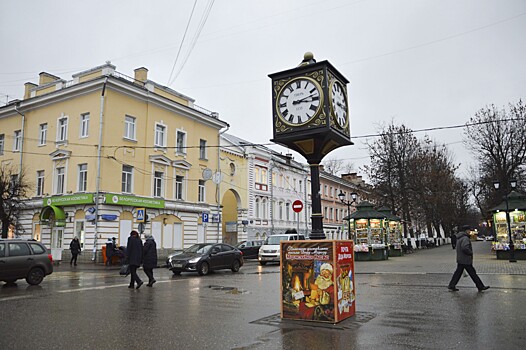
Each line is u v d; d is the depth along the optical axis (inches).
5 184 1023.0
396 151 1539.1
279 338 245.3
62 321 300.4
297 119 315.0
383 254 1037.8
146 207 1138.0
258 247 1321.4
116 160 1076.5
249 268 900.0
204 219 1250.6
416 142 1596.9
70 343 240.2
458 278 451.2
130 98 1136.2
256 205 1672.0
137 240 510.0
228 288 500.7
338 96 330.0
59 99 1149.7
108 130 1064.8
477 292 432.1
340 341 237.0
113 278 649.0
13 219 1063.0
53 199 1105.4
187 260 705.0
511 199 943.7
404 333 254.5
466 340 237.5
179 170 1272.1
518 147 1380.4
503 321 287.6
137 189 1128.8
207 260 725.9
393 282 540.1
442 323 282.5
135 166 1129.4
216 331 265.9
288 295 294.7
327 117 303.3
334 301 279.1
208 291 471.8
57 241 1099.3
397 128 1563.7
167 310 344.2
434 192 1588.3
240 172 1572.3
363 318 298.0
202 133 1379.2
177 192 1269.7
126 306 365.4
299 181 2052.2
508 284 493.0
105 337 253.4
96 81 1066.1
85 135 1092.5
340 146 341.4
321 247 285.7
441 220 1967.3
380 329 264.7
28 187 1082.1
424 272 671.1
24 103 1218.6
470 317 302.0
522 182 1382.9
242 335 254.5
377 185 1541.6
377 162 1557.6
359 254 1040.2
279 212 1839.3
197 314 325.4
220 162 1462.8
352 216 1103.0
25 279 589.0
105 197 1026.7
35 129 1205.1
